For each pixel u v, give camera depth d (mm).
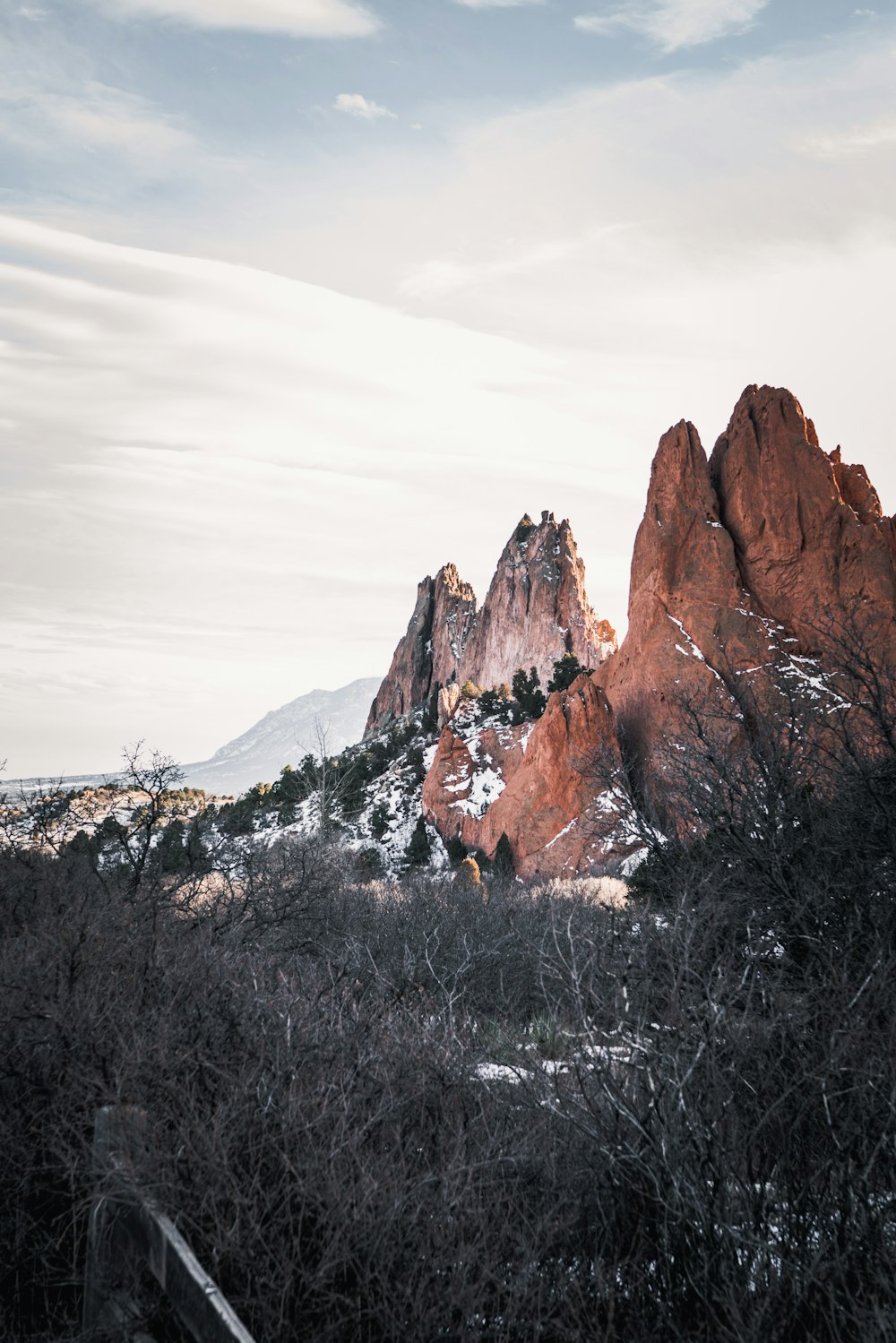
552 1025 6758
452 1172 4129
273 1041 5219
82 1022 5328
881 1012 5469
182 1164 4027
